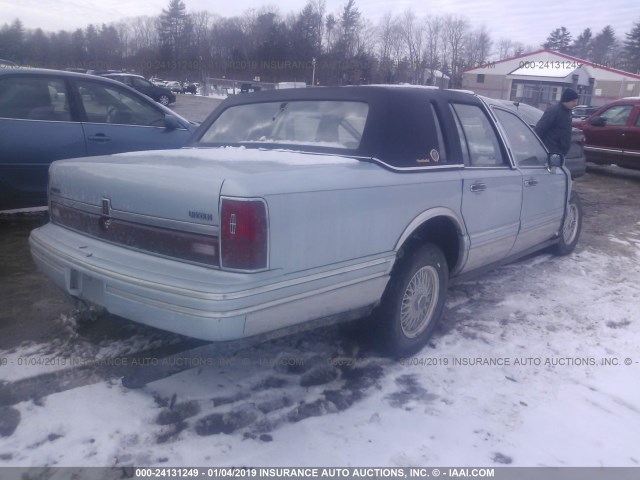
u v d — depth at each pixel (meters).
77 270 2.83
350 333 3.64
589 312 4.43
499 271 5.35
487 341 3.82
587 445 2.77
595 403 3.15
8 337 3.49
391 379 3.26
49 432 2.62
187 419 2.77
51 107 5.43
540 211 4.70
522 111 8.28
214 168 2.71
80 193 3.00
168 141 6.18
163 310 2.48
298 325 2.75
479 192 3.74
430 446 2.69
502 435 2.81
